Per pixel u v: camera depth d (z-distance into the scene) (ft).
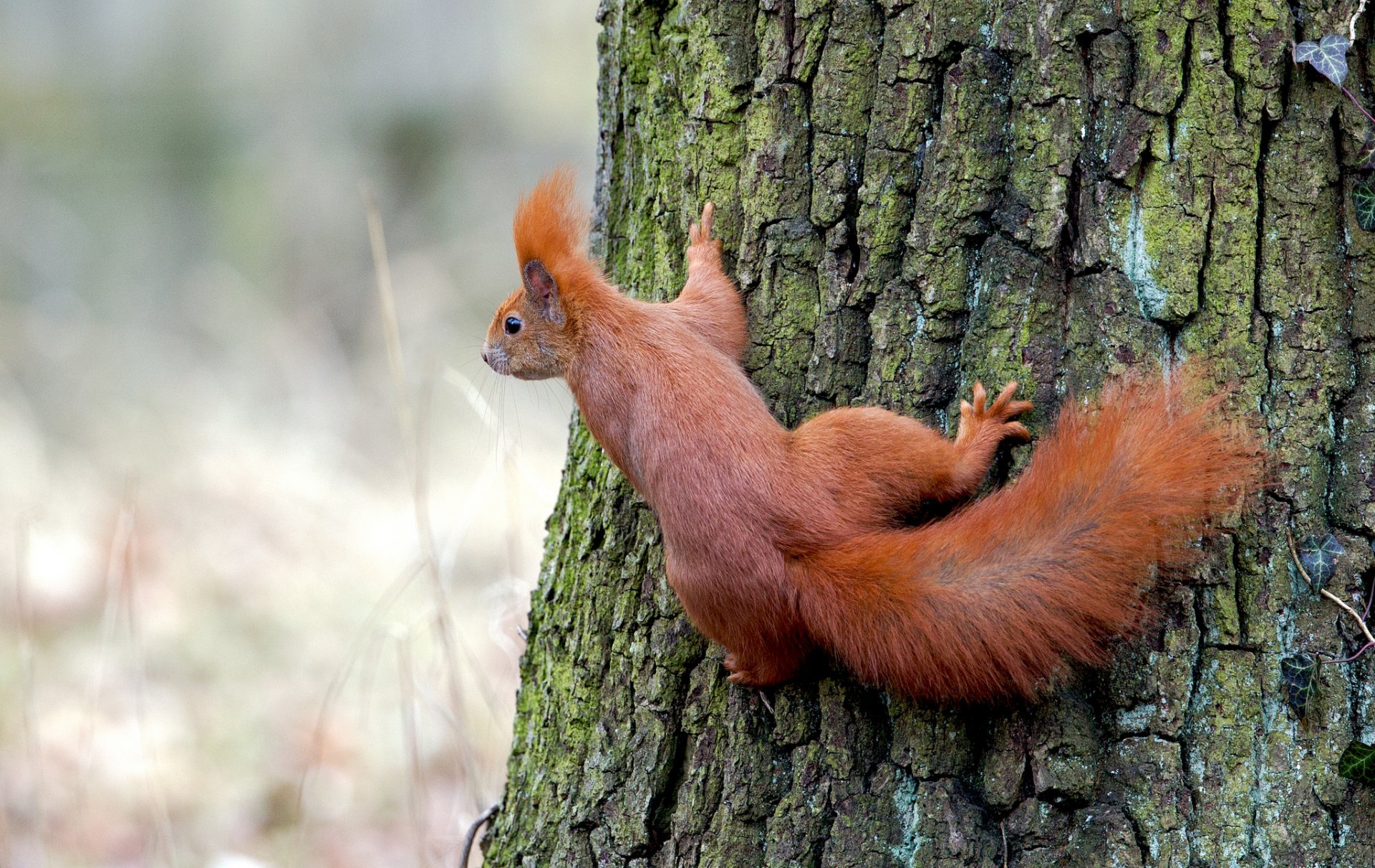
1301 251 15.33
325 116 79.36
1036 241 15.85
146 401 56.75
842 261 17.07
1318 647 15.23
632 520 19.30
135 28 81.51
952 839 15.74
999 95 16.03
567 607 20.21
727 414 16.16
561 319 17.71
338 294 68.64
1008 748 15.61
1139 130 15.49
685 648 18.40
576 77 80.53
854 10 16.78
